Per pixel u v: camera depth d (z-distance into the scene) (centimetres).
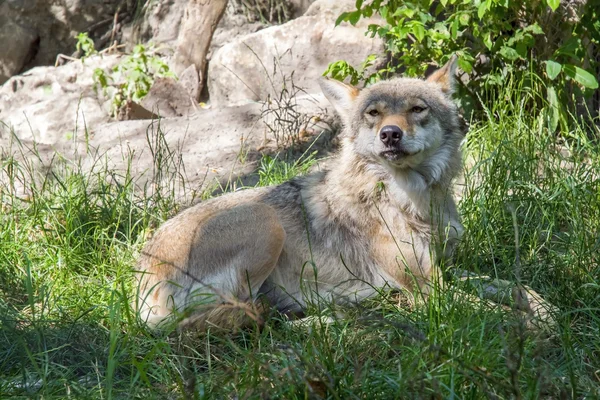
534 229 1064
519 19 1441
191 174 1447
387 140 911
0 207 1192
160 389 744
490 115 1335
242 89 1741
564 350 756
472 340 772
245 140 1542
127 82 1702
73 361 820
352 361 734
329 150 1488
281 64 1698
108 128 1622
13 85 1880
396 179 946
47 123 1731
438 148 956
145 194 1223
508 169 1161
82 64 1892
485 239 1022
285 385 671
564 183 1091
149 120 1638
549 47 1425
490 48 1349
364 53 1648
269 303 976
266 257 945
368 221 966
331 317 884
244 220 949
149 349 838
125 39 2103
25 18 2109
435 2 1608
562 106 1394
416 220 955
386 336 818
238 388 675
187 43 1809
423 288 959
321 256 979
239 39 1759
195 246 950
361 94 979
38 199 1204
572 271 941
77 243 1123
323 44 1680
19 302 959
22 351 812
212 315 894
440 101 967
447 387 652
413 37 1576
